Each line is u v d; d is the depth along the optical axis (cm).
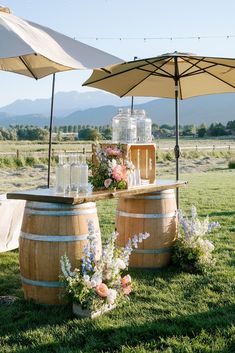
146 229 632
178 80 746
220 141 7781
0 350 393
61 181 502
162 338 411
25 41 365
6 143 5338
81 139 5862
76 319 459
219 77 714
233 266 645
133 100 782
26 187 1728
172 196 655
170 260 647
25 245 498
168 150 3619
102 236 851
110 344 406
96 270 471
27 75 600
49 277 489
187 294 535
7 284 582
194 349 393
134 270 630
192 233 639
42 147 4197
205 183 1833
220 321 447
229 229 921
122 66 661
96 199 494
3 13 436
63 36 452
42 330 436
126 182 562
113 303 484
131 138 623
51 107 747
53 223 486
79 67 392
